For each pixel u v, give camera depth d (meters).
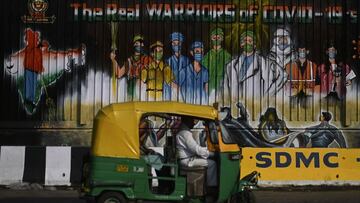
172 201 9.74
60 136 14.16
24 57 14.17
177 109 9.78
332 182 13.15
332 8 14.23
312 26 14.24
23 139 14.13
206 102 14.14
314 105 14.20
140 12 14.19
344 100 14.20
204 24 14.19
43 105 14.16
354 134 14.16
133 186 9.54
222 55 14.19
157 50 14.20
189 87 14.20
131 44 14.19
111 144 9.59
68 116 14.20
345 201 11.83
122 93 14.16
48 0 14.19
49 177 13.13
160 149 12.09
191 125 10.05
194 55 14.19
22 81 14.16
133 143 9.60
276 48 14.20
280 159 13.20
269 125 14.12
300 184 13.12
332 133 14.16
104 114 9.70
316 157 13.23
